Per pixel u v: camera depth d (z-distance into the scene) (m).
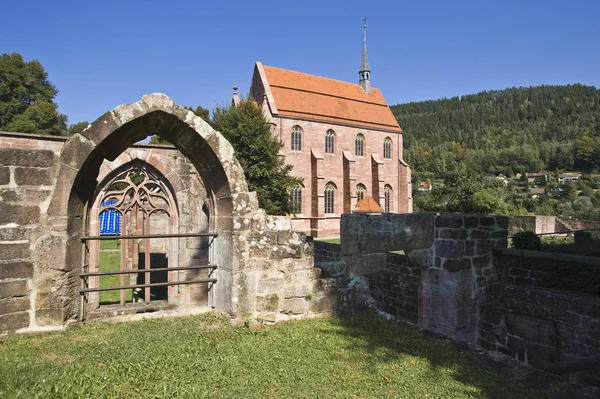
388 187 52.44
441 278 8.41
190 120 6.25
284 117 44.25
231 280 6.37
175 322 6.25
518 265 8.97
